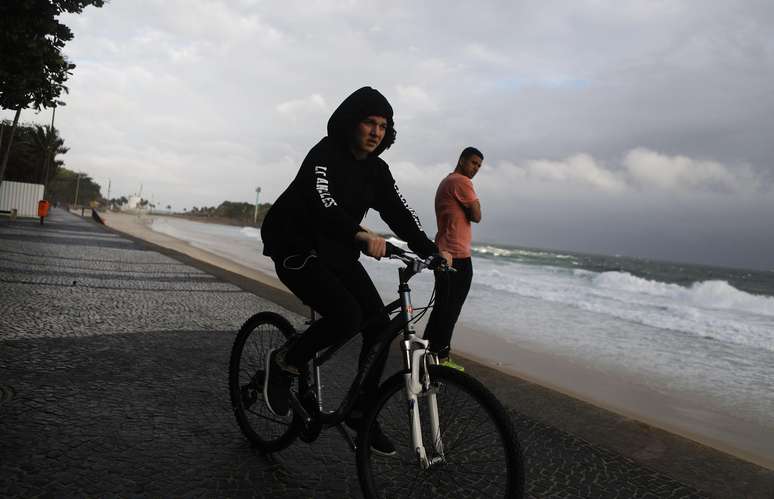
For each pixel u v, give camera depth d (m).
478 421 1.71
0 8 10.55
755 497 2.31
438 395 1.84
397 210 2.27
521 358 5.47
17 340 3.82
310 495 2.07
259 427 2.48
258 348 2.55
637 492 2.30
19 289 6.00
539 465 2.52
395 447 1.92
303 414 2.20
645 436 2.99
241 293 7.45
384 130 2.10
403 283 1.93
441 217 4.07
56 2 11.16
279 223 2.15
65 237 16.17
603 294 14.33
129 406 2.80
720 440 3.42
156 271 9.44
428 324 4.03
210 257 15.24
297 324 5.54
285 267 2.11
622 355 6.03
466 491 1.71
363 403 2.08
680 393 4.57
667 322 9.15
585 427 3.08
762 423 3.86
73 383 3.05
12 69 10.88
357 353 3.41
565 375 4.89
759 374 5.48
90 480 2.00
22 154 52.12
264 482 2.15
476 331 6.91
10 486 1.89
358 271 2.15
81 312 5.07
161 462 2.22
